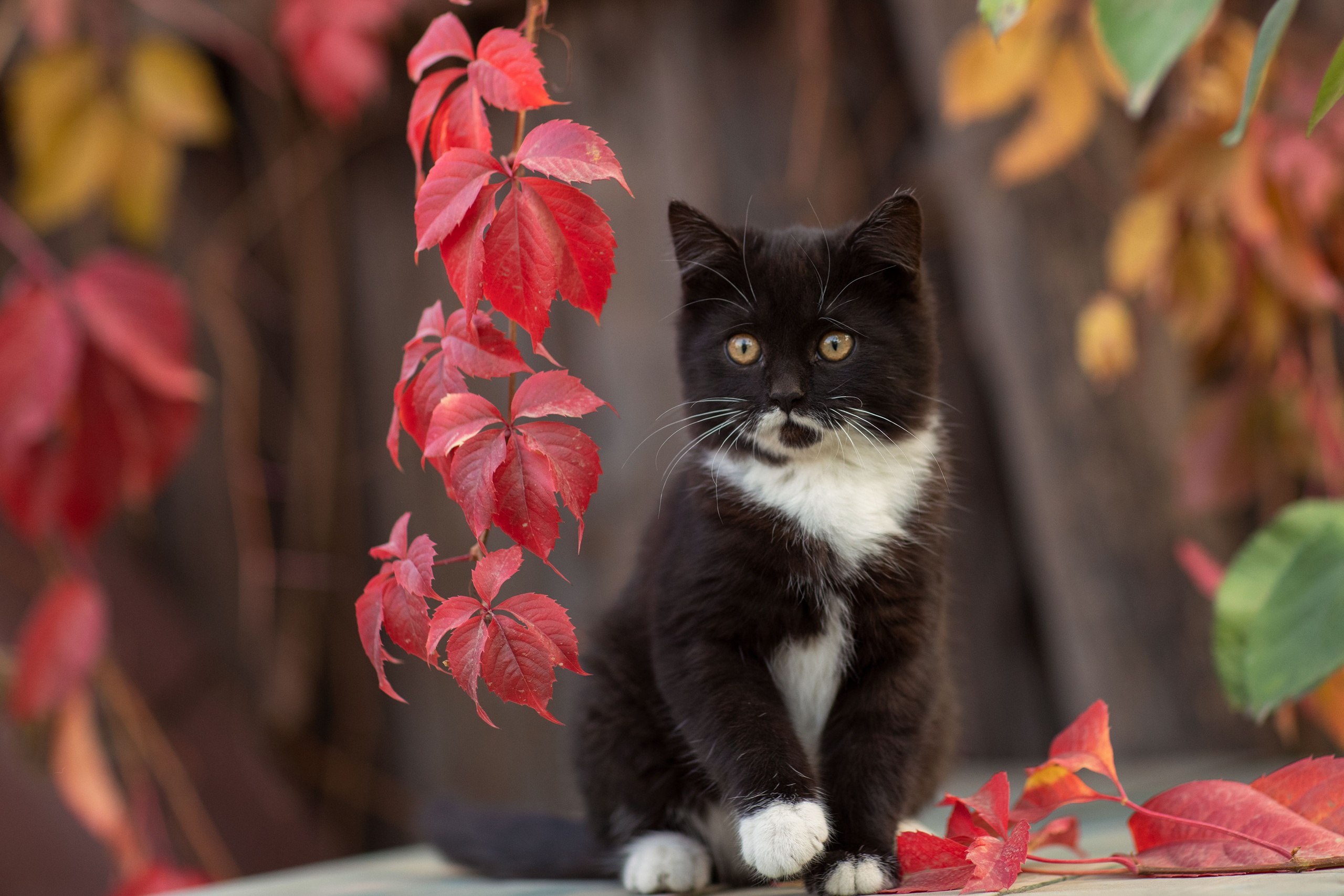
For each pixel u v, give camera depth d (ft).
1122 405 4.30
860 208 4.55
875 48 4.57
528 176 3.01
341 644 4.62
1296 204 3.87
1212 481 4.16
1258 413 4.17
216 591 4.60
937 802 3.64
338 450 4.65
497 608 3.04
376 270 4.66
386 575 3.09
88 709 4.19
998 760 4.53
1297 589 3.32
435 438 3.01
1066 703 4.42
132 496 4.22
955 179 4.38
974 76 4.03
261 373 4.64
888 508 3.48
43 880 4.17
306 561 4.59
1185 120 3.98
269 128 4.63
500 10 4.47
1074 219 4.31
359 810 4.61
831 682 3.48
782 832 3.24
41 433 4.01
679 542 3.49
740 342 3.54
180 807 4.30
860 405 3.51
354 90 4.27
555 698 4.47
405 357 3.10
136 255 4.59
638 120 4.49
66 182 4.27
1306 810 3.13
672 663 3.42
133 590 4.50
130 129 4.29
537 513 3.02
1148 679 4.30
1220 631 3.37
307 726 4.59
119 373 4.08
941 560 3.51
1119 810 3.78
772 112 4.55
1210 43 4.04
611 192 4.50
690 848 3.45
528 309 3.02
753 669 3.42
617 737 3.54
